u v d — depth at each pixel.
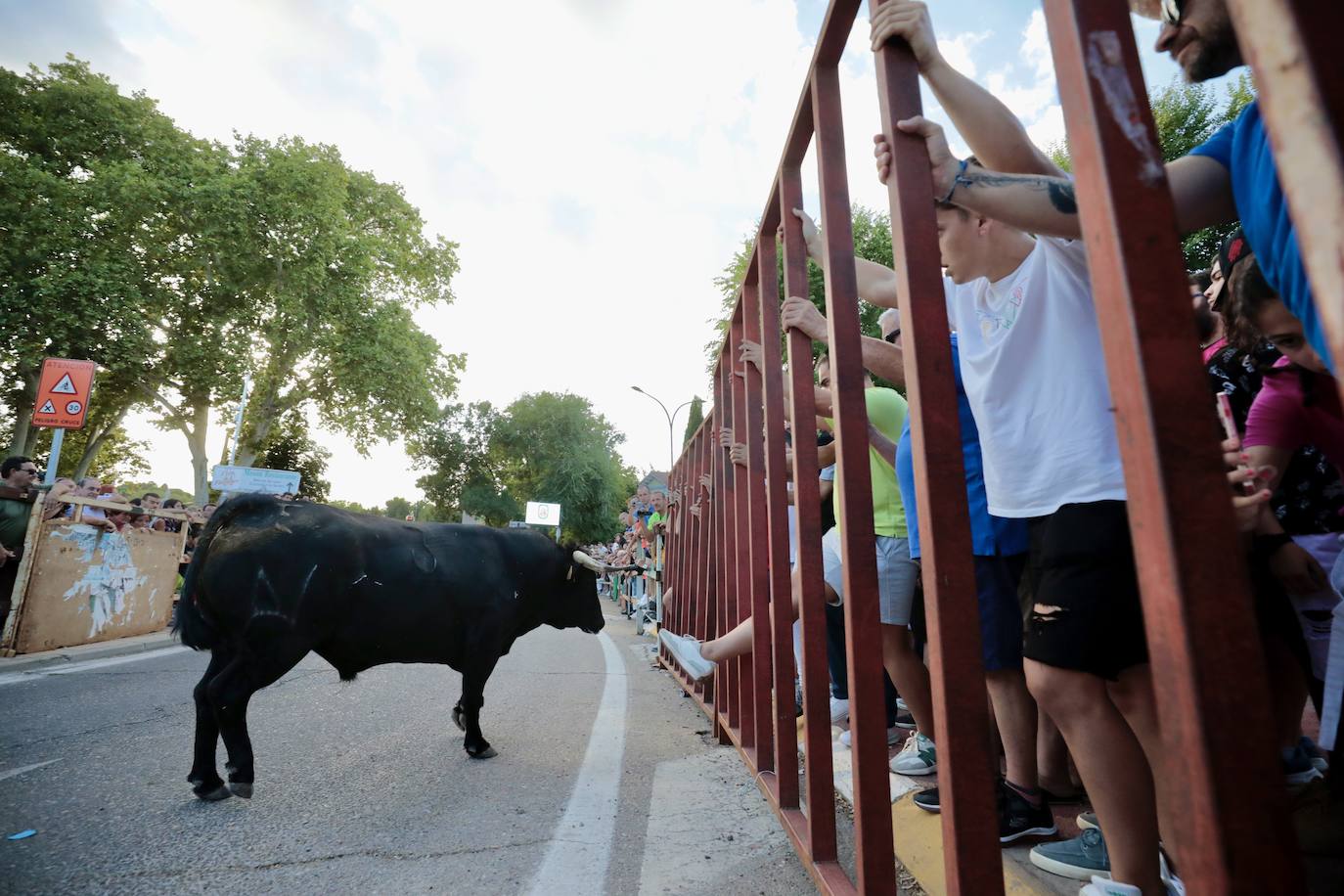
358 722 4.20
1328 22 0.40
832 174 1.70
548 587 4.12
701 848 2.32
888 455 2.66
